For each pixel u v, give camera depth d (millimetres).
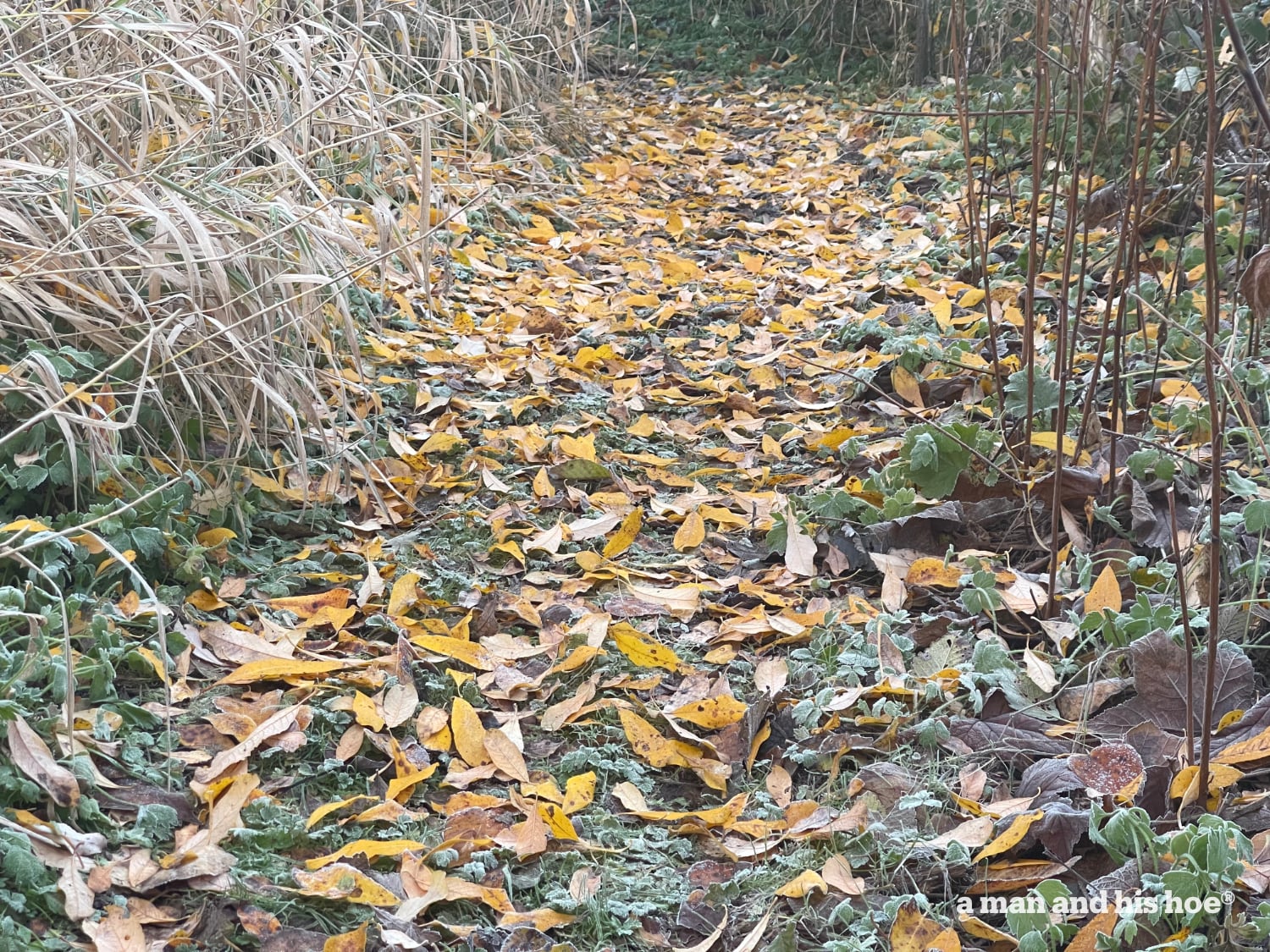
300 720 1806
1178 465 2338
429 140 2783
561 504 2547
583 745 1871
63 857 1459
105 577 2000
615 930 1518
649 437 2885
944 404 2914
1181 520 2225
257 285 2500
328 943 1400
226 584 2111
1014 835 1558
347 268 2562
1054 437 2477
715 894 1565
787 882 1585
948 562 2289
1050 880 1469
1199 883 1413
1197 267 3307
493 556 2357
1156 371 2537
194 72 2893
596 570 2299
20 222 2205
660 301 3748
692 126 6102
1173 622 1947
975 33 5352
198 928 1447
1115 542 2252
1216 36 3666
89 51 2812
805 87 6645
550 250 4168
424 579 2252
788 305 3770
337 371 2656
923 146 5129
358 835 1643
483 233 4164
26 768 1530
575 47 5895
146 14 2768
